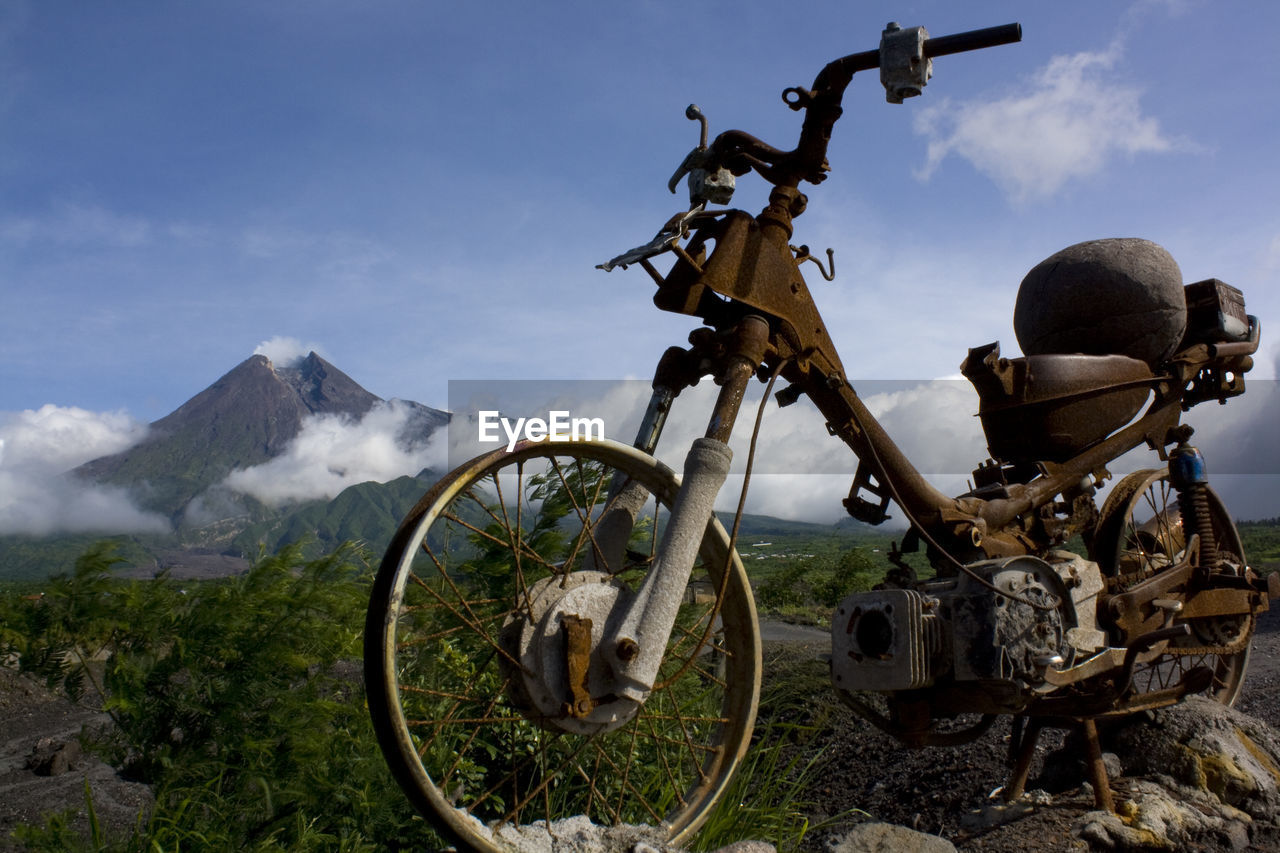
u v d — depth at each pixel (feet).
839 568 54.60
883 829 11.51
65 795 11.47
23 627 10.31
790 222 10.17
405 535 7.17
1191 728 13.38
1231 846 11.36
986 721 12.70
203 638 10.94
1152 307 13.60
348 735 12.34
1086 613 11.96
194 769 10.67
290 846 10.91
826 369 10.59
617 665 7.70
